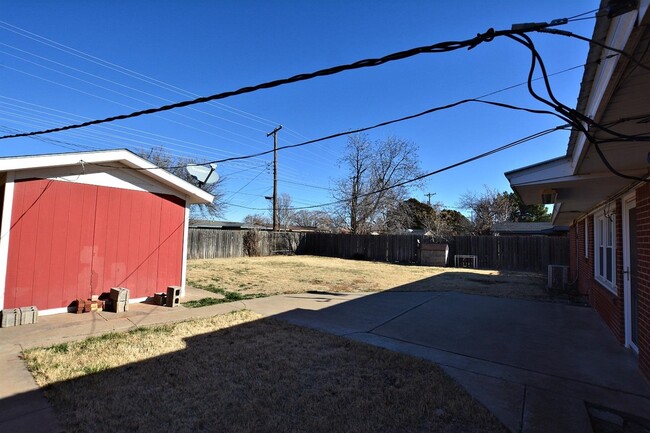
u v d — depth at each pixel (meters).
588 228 8.66
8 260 5.91
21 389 3.46
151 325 5.80
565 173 4.19
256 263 17.61
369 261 20.94
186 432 2.81
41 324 5.73
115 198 7.38
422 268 17.06
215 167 9.48
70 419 2.95
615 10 1.48
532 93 2.14
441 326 6.26
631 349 5.01
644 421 3.15
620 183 4.38
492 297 9.20
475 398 3.48
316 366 4.22
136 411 3.11
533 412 3.24
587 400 3.50
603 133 2.66
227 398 3.38
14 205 6.01
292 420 3.02
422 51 2.34
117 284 7.36
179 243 8.55
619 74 1.81
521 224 28.02
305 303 8.04
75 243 6.75
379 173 28.42
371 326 6.18
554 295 9.59
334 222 30.33
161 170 7.87
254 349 4.75
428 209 35.28
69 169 6.68
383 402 3.36
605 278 6.67
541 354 4.82
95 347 4.64
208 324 5.90
